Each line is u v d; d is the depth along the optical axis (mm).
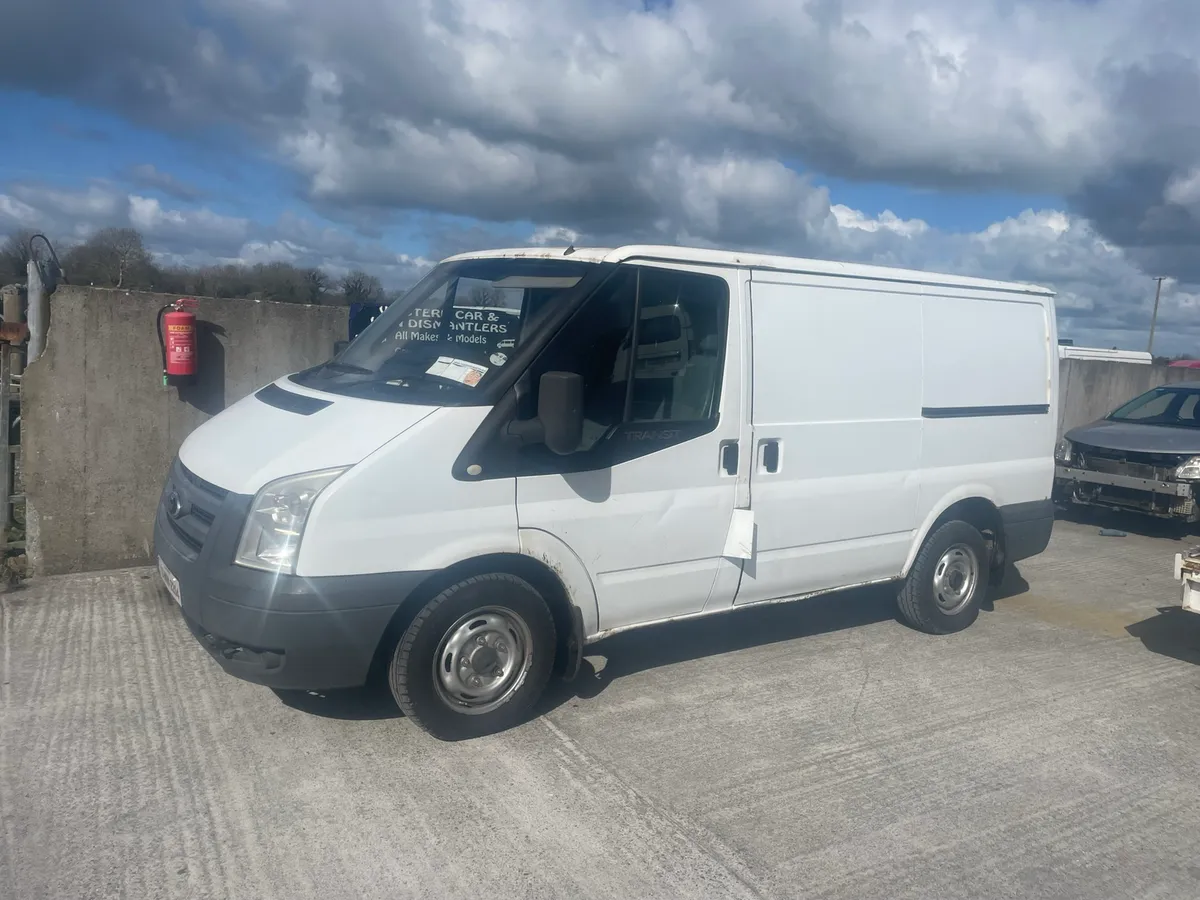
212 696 4520
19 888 3033
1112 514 11016
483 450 4043
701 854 3471
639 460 4508
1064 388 13094
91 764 3838
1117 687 5395
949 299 5871
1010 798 4027
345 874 3215
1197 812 3998
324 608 3711
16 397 6645
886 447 5562
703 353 4746
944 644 6000
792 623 6266
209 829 3426
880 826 3738
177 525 4234
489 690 4230
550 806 3730
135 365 6277
